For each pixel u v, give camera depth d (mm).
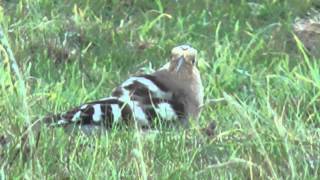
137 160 10992
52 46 16797
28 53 16281
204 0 20266
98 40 17703
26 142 10977
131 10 19828
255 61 17266
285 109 14227
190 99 12445
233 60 16641
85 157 11008
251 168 10648
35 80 14906
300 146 11719
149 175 10734
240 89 15844
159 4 19422
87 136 11695
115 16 19438
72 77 15188
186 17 19375
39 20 18188
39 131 11062
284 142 11414
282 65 16984
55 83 14766
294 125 13391
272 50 17938
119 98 11883
